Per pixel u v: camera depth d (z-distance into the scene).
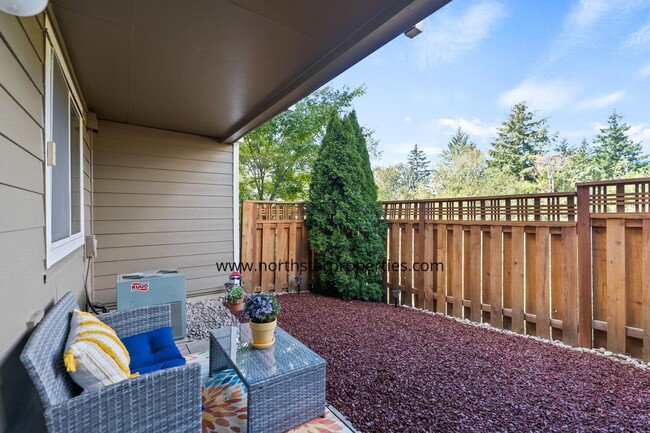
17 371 1.09
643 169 13.66
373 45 2.07
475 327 3.62
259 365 1.79
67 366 1.18
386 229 5.00
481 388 2.25
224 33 2.02
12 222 1.07
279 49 2.22
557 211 3.22
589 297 2.98
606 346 2.90
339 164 5.12
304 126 8.98
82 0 1.68
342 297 4.95
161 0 1.70
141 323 2.15
